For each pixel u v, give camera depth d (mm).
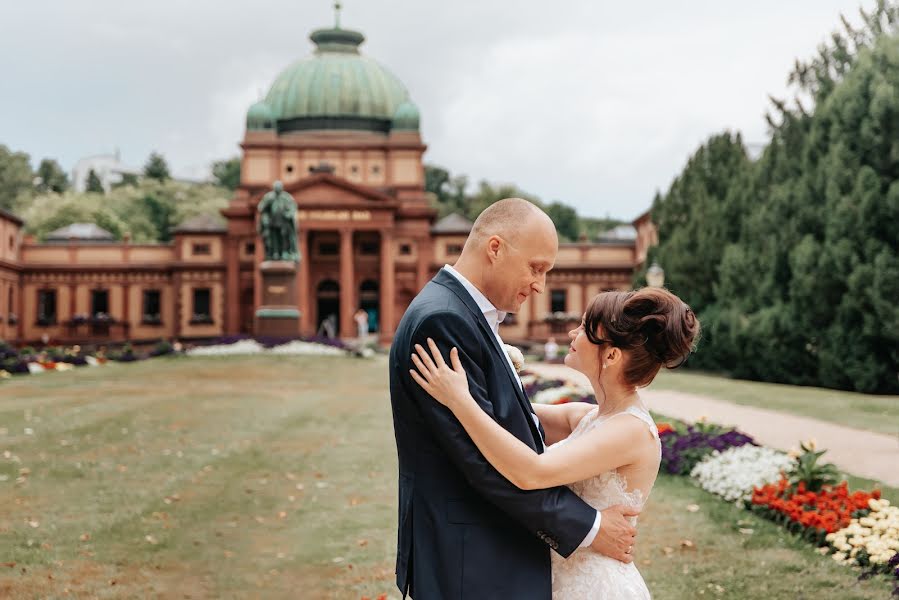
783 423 14062
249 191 63906
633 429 3029
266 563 6426
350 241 59938
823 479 7910
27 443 12117
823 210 23188
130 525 7539
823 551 6582
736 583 5863
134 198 101812
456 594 2920
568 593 3025
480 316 3109
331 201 59469
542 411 3584
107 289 66000
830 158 22984
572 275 66125
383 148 64562
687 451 10117
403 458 3148
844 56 25875
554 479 2877
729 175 38000
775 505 7547
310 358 34969
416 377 2963
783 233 24672
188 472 10102
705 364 31656
